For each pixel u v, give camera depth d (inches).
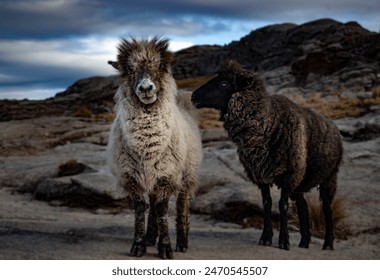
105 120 1390.3
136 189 328.2
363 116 1021.2
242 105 391.2
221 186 610.2
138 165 321.4
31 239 364.2
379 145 686.5
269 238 399.2
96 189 613.3
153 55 321.1
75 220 535.2
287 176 389.4
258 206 523.2
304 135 391.5
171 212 564.4
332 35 2239.2
